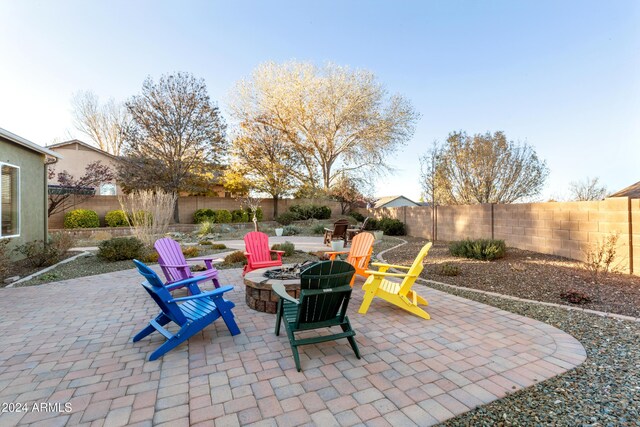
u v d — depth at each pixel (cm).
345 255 734
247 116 1917
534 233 789
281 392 221
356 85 1834
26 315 387
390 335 325
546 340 308
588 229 643
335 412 198
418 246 1057
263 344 302
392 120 1886
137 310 407
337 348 294
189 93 1719
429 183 1244
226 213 1900
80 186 1496
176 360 269
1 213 709
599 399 210
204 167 1792
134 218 996
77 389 225
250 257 539
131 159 1598
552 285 497
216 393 220
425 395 217
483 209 987
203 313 309
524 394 218
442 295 474
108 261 750
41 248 764
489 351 285
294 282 387
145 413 197
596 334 319
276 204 2102
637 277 530
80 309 411
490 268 631
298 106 1850
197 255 877
